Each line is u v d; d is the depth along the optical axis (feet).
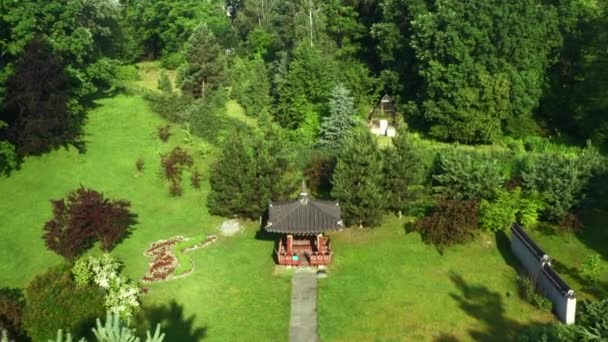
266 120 198.70
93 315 109.09
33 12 171.73
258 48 266.16
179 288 126.52
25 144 169.99
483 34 185.47
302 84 202.69
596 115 185.88
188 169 176.14
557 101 195.00
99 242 141.08
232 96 233.96
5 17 161.99
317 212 133.08
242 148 152.97
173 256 138.41
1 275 127.44
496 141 191.93
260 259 138.72
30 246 138.10
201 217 157.69
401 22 214.69
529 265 129.49
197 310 119.65
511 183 154.30
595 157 150.92
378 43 229.86
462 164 153.17
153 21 293.84
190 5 292.40
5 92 161.68
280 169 153.28
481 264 135.64
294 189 155.94
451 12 186.39
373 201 146.00
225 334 112.47
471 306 119.96
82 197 134.10
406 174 150.71
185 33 286.05
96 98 220.23
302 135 196.13
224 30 297.53
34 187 162.81
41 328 104.47
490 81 182.80
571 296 110.73
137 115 208.03
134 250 140.87
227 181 152.15
